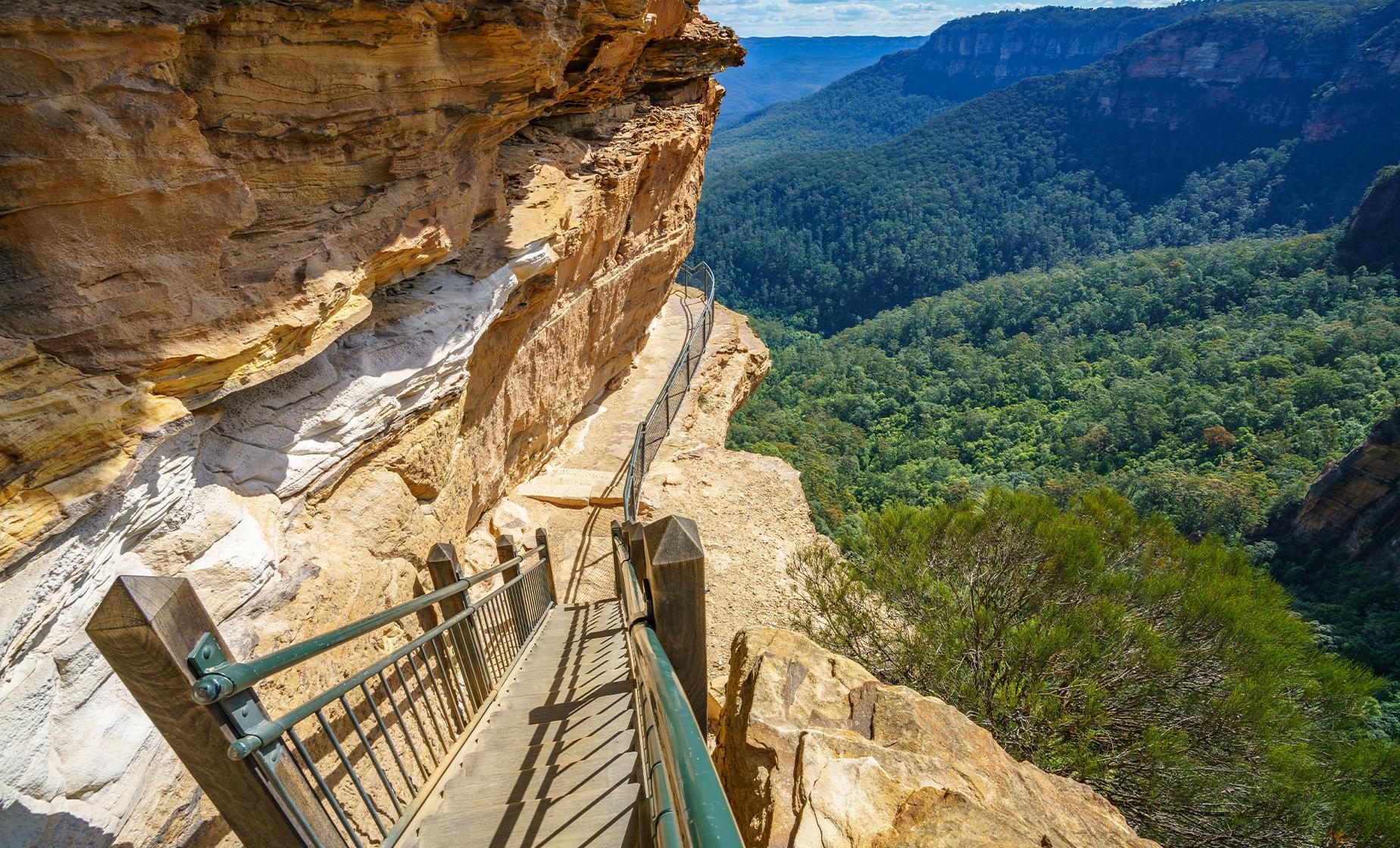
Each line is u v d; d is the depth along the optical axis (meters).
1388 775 4.40
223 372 3.25
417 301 5.07
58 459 2.46
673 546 2.02
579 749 3.05
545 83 5.37
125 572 2.86
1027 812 3.31
